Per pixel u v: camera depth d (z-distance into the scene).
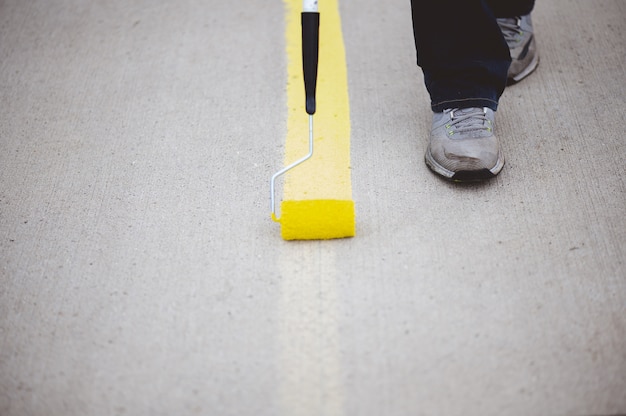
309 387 1.65
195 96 2.62
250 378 1.68
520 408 1.59
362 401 1.62
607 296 1.84
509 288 1.87
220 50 2.85
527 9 2.56
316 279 1.91
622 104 2.49
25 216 2.17
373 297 1.86
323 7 3.08
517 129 2.42
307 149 2.36
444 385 1.65
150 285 1.92
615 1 3.02
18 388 1.68
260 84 2.66
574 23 2.91
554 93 2.56
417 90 2.61
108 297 1.90
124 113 2.56
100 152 2.39
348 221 1.97
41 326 1.83
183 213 2.14
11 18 3.06
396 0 3.11
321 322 1.80
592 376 1.65
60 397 1.66
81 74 2.75
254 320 1.81
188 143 2.41
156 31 2.97
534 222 2.07
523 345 1.73
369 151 2.34
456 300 1.84
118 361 1.73
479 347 1.73
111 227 2.11
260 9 3.08
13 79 2.73
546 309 1.82
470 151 2.14
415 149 2.35
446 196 2.16
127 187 2.25
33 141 2.46
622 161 2.27
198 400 1.64
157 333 1.79
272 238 2.04
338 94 2.60
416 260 1.95
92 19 3.06
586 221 2.07
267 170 2.28
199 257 2.00
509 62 2.25
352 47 2.85
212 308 1.85
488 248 1.99
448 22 2.14
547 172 2.24
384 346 1.74
